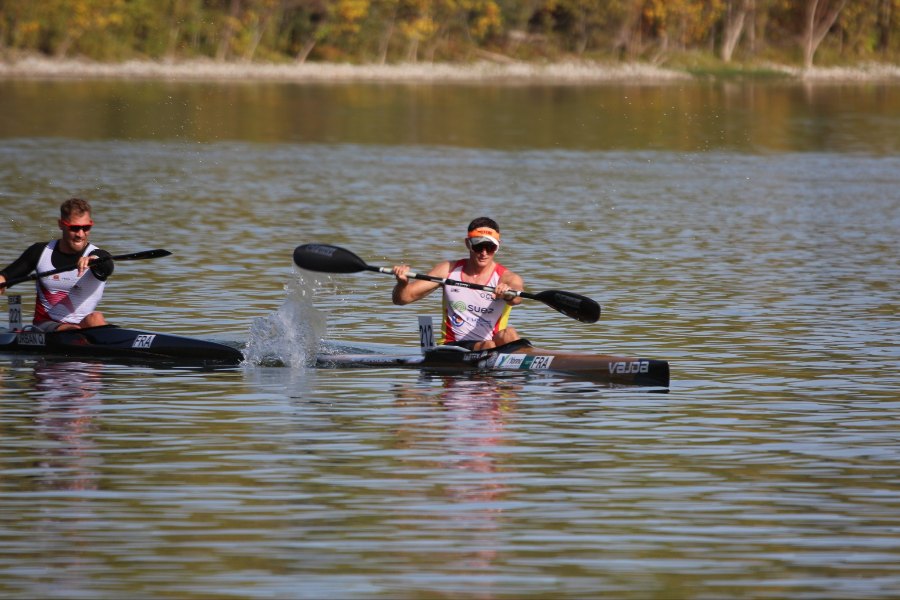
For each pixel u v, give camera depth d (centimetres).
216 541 2370
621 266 6638
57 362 4188
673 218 9038
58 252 4394
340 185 11038
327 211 9069
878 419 3416
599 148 16025
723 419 3419
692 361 4256
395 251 7100
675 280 6156
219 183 11025
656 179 12144
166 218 8469
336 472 2850
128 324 4819
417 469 2884
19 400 3581
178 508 2569
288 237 7588
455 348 4159
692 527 2489
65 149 14262
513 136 17812
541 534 2436
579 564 2277
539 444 3130
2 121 18150
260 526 2461
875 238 7969
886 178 12319
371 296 5631
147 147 14850
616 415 3469
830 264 6781
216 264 6444
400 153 14788
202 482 2758
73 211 4325
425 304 5478
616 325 4934
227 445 3088
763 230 8369
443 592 2134
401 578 2195
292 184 11044
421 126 19462
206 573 2206
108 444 3084
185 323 4866
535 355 4119
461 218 8819
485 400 3656
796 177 12394
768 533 2455
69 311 4425
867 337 4691
